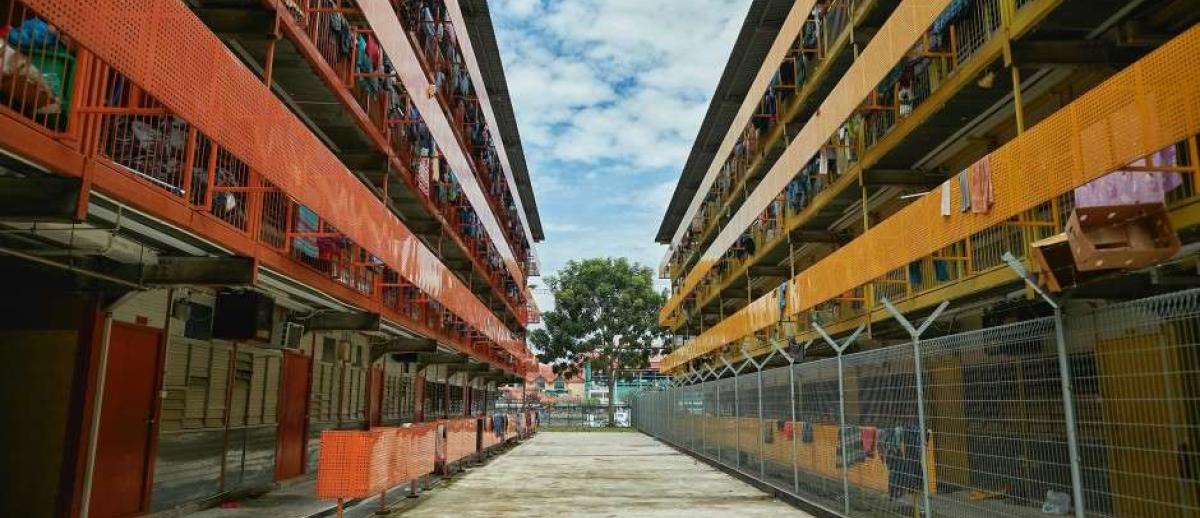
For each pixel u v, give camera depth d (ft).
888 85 46.50
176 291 33.65
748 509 40.73
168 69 18.61
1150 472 16.48
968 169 36.27
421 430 43.86
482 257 92.22
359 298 40.93
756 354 81.97
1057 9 34.14
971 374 24.38
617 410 203.62
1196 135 24.71
